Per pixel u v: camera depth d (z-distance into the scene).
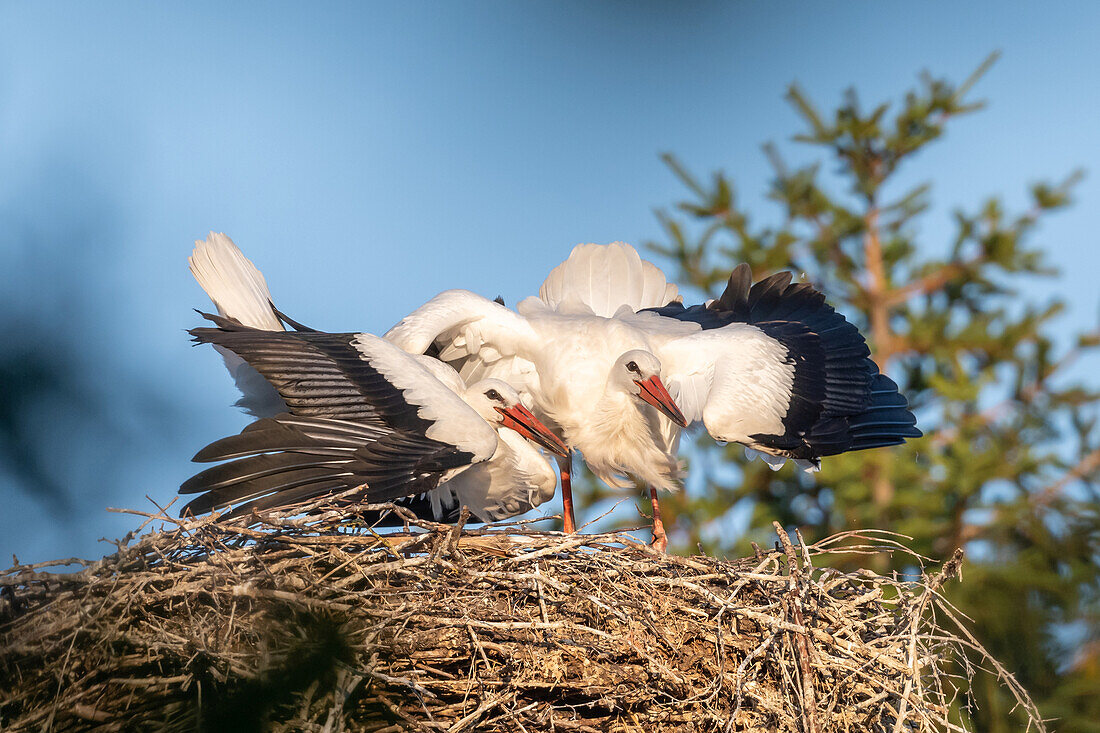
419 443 10.65
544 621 8.84
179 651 8.10
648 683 8.95
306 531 9.12
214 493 10.06
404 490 10.41
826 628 9.66
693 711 9.06
